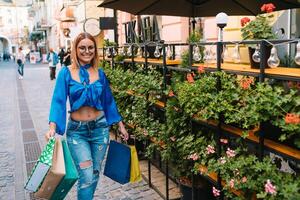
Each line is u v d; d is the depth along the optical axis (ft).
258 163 9.02
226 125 10.96
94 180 12.14
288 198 8.03
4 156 21.52
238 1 16.81
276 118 8.60
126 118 18.04
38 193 10.41
